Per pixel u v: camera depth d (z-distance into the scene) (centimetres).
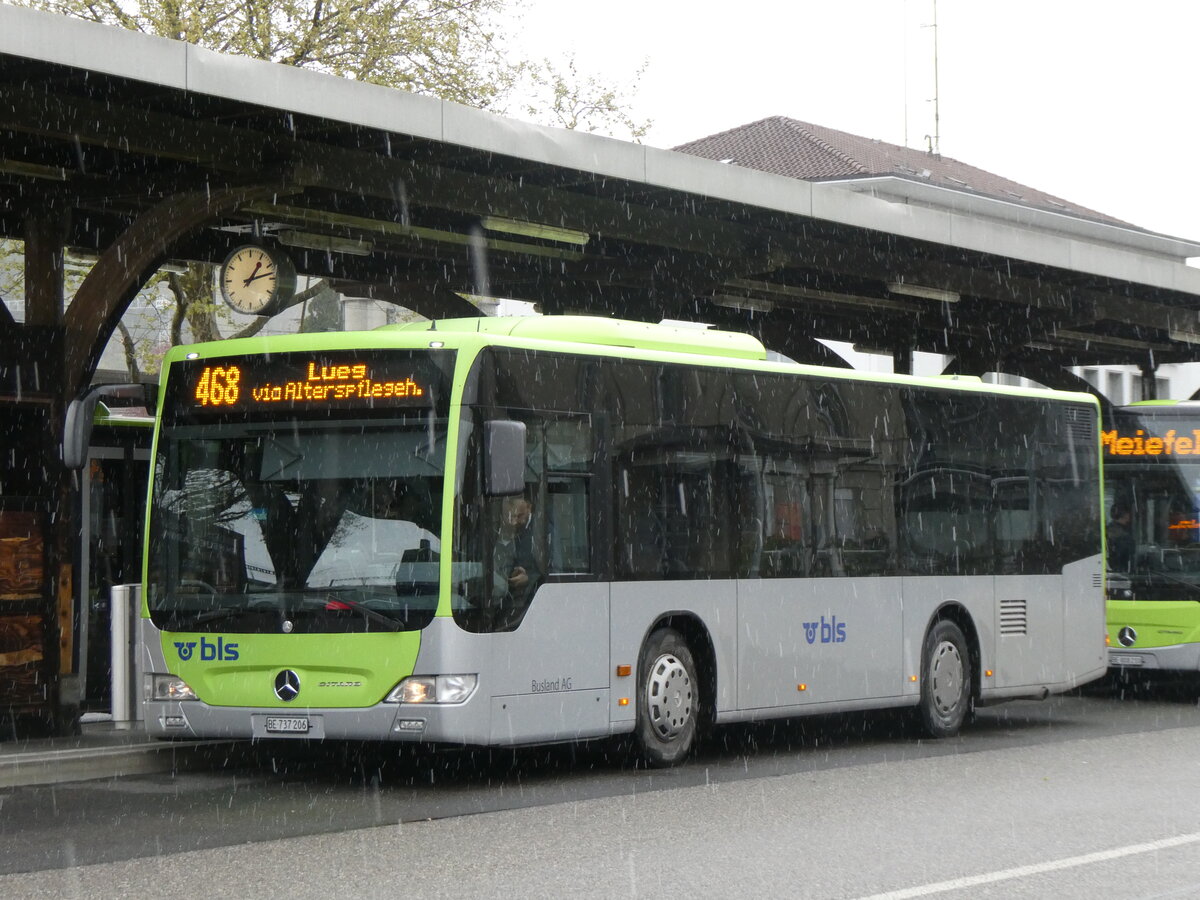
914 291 2128
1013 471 1769
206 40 2847
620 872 879
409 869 884
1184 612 2114
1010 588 1750
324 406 1248
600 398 1320
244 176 1440
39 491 1404
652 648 1354
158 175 1548
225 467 1268
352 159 1491
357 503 1227
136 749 1320
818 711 1504
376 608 1202
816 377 1538
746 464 1448
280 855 929
